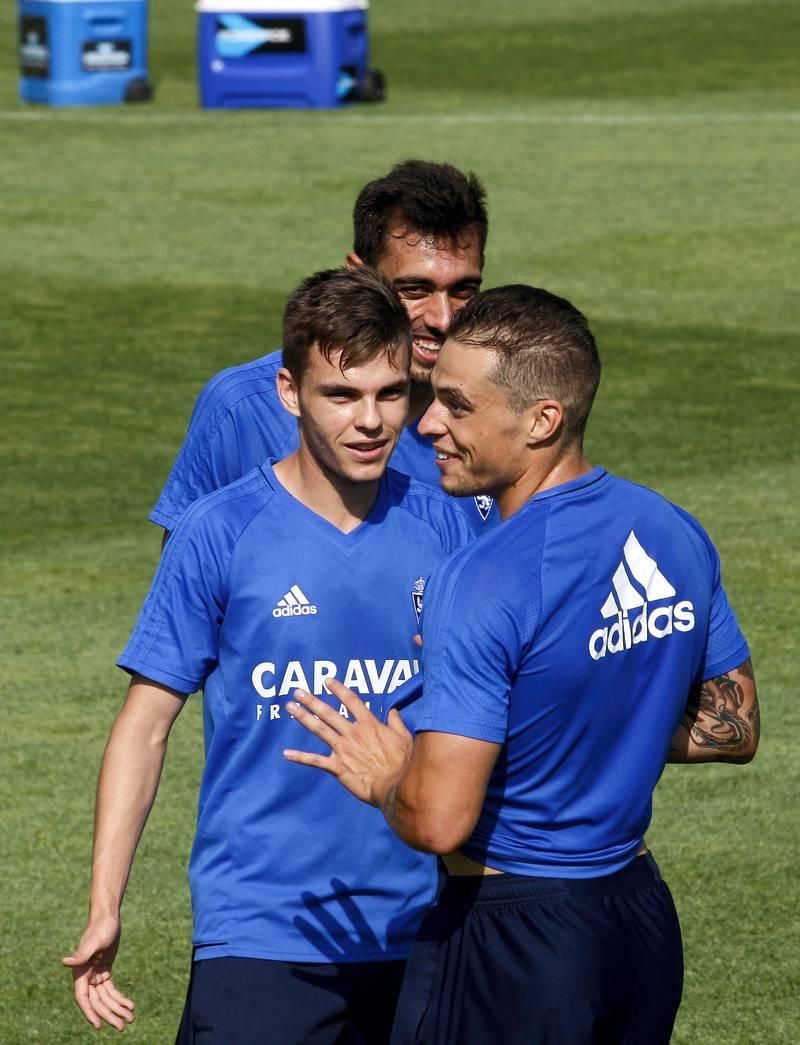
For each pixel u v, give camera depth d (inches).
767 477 1332.4
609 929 428.5
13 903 735.7
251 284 1980.8
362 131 2861.7
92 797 831.7
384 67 3582.7
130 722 493.4
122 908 733.9
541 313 428.1
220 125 2940.5
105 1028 646.5
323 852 490.6
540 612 416.5
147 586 1113.4
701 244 2127.2
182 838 795.4
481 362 427.2
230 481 575.5
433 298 555.5
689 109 3046.3
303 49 3085.6
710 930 710.5
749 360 1678.2
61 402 1562.5
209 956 492.7
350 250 2123.5
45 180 2532.0
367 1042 502.3
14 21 4217.5
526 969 423.5
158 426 1493.6
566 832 430.3
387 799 430.6
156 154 2696.9
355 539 491.5
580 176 2504.9
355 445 475.2
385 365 473.4
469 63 3597.4
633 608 430.0
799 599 1077.8
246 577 487.5
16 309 1886.1
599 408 1523.1
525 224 2231.8
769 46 3639.3
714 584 462.9
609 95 3218.5
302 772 490.6
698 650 451.2
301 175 2529.5
